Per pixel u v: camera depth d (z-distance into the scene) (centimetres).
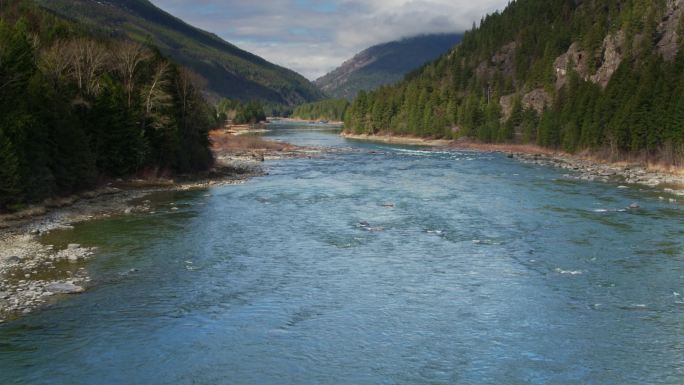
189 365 2361
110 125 7106
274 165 10600
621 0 19762
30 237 4422
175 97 8631
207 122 9612
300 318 2888
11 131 5175
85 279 3422
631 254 4078
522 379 2280
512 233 4747
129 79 7819
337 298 3184
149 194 6756
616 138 10956
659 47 15288
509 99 19088
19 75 5656
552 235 4672
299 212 5675
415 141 19088
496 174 9175
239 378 2266
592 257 4003
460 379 2280
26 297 3080
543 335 2695
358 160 11775
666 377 2295
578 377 2297
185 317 2872
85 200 6097
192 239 4472
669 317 2903
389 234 4722
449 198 6588
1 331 2645
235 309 2995
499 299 3175
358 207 5978
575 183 8031
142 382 2211
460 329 2766
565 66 17738
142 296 3158
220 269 3688
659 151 10062
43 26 9100
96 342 2556
